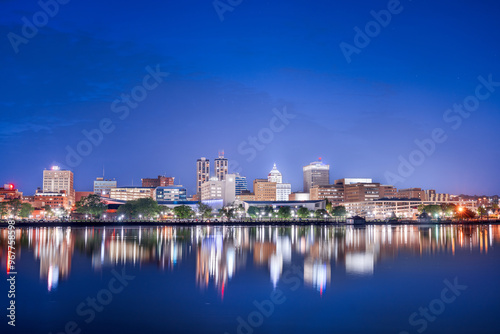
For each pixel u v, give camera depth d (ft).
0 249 350.02
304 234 572.10
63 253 321.73
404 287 192.85
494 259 284.61
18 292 184.96
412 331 135.23
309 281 207.82
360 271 236.43
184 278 216.13
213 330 135.95
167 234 570.05
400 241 437.58
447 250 343.26
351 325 140.26
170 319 146.51
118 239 464.24
